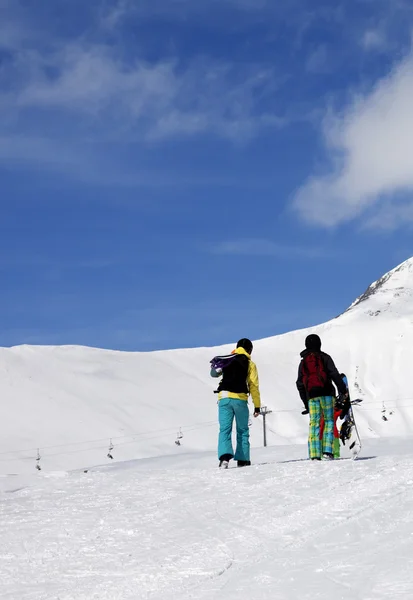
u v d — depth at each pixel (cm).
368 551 636
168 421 10925
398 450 1412
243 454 1265
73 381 11525
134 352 13988
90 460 9050
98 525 847
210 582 588
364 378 16600
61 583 627
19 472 8294
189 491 1013
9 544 787
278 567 614
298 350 16812
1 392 10525
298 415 13038
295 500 882
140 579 616
